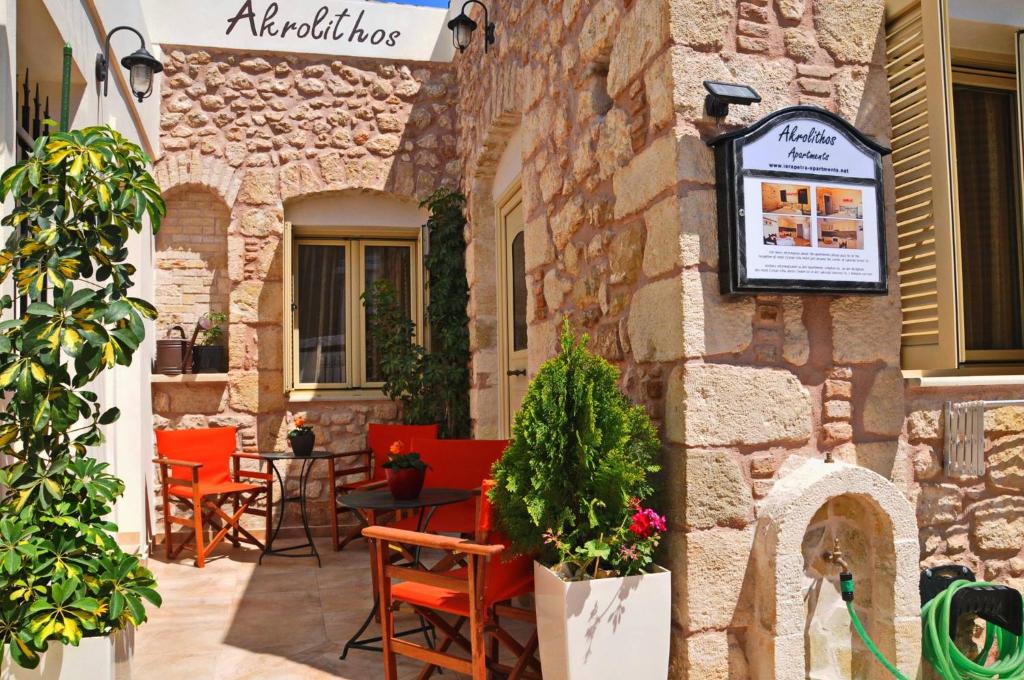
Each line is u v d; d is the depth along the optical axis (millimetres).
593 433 2654
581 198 3547
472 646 2689
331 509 5848
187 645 3746
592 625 2475
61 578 2418
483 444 4434
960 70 3479
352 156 6566
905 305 3025
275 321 6367
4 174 2559
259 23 6426
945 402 3000
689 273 2654
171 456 5707
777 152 2703
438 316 6359
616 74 3158
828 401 2830
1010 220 3500
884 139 2988
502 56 4988
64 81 3248
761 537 2658
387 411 6559
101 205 2654
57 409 2516
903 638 2725
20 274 2547
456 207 6465
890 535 2754
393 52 6656
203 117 6352
